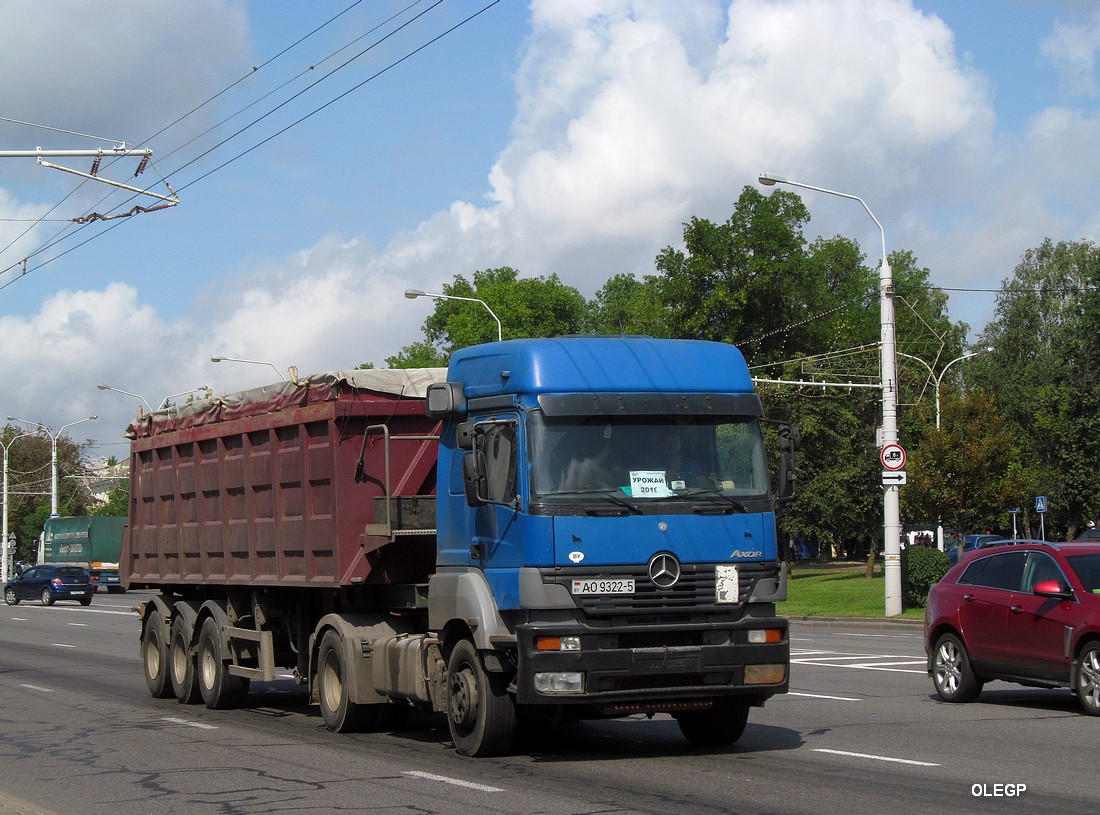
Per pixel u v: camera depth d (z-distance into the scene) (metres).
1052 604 13.41
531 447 10.16
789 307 63.97
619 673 9.88
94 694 17.81
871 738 11.76
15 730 13.77
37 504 104.38
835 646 23.64
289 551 13.73
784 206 64.19
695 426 10.55
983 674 14.24
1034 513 65.31
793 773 9.84
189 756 11.56
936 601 14.94
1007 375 69.88
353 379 12.78
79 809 9.08
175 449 16.84
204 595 16.88
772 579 10.50
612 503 10.11
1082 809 8.27
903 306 78.88
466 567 11.03
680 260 64.31
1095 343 66.50
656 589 10.10
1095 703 12.97
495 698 10.59
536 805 8.66
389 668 12.18
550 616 9.98
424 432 13.03
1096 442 62.91
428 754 11.30
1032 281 76.06
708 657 10.08
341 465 12.75
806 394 50.22
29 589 53.72
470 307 82.62
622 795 9.00
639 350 10.66
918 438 49.72
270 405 14.23
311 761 11.05
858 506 49.62
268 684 19.23
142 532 18.02
